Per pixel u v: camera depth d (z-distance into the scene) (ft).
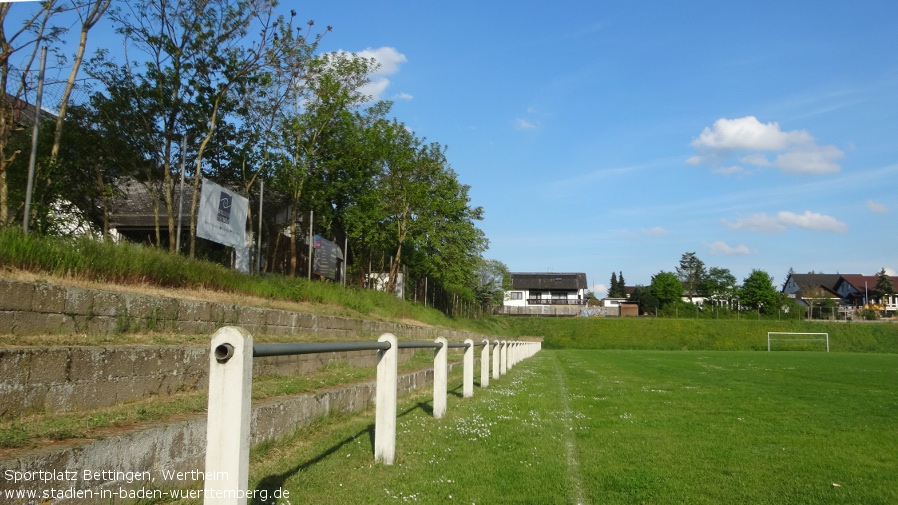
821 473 18.37
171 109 50.96
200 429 15.47
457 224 121.19
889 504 15.19
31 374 15.90
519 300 325.83
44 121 43.47
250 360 10.14
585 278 353.72
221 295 38.37
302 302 51.39
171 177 54.34
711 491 16.05
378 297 82.43
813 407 35.42
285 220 74.69
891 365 90.84
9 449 11.56
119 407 18.04
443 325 101.50
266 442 18.29
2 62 34.09
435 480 16.19
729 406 35.37
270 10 53.31
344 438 21.09
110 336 22.72
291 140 67.31
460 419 26.76
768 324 202.59
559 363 88.94
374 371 36.68
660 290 271.69
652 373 67.92
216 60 52.26
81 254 27.40
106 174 50.67
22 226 31.19
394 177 104.68
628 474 17.67
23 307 19.69
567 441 22.86
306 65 62.49
